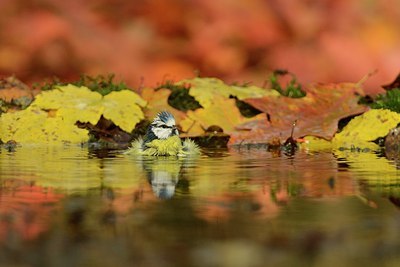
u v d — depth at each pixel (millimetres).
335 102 14391
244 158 11125
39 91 15102
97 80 15797
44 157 11148
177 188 8055
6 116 13430
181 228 6188
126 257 5422
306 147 12844
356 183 8430
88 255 5465
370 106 14250
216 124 13836
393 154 11781
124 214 6695
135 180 8656
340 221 6445
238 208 6961
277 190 7938
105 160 10797
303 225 6316
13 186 8156
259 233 6047
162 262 5328
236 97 14930
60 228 6176
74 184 8305
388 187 8148
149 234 6004
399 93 14117
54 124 13320
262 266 5270
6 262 5320
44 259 5383
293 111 14109
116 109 13523
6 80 15406
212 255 5480
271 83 16234
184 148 11648
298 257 5449
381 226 6281
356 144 13062
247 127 13719
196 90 14398
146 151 11484
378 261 5367
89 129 13648
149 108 14328
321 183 8422
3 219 6469
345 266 5258
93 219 6480
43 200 7324
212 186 8203
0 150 12219
